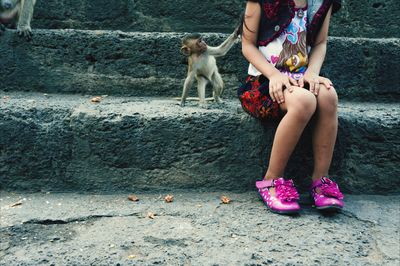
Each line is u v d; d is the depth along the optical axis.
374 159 2.49
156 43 3.04
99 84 3.07
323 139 2.21
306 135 2.43
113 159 2.44
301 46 2.37
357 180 2.50
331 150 2.24
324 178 2.26
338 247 1.88
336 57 2.99
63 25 3.80
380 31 3.76
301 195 2.43
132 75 3.07
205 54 2.61
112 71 3.06
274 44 2.37
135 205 2.28
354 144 2.47
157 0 3.81
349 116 2.48
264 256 1.78
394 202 2.39
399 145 2.47
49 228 2.02
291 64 2.35
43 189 2.46
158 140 2.43
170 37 3.04
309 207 2.28
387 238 1.98
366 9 3.74
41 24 3.78
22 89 3.07
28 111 2.47
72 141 2.44
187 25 3.84
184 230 2.00
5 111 2.46
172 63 3.05
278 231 2.00
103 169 2.45
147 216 2.14
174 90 3.08
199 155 2.45
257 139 2.43
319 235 1.97
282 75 2.24
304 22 2.38
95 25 3.82
